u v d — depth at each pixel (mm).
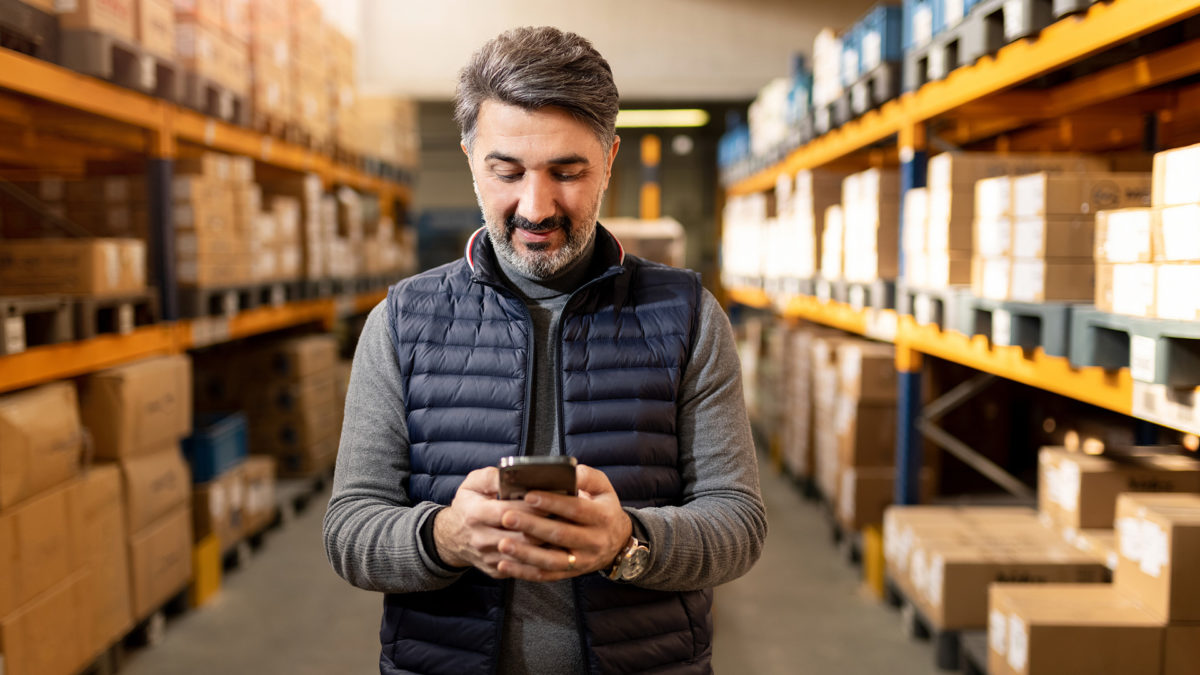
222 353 5059
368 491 1313
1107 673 2338
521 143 1195
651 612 1311
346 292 6055
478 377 1326
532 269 1282
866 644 3332
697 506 1290
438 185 11977
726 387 1373
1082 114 3188
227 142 4082
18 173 4211
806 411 5320
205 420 4160
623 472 1298
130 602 3080
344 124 6020
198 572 3678
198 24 3582
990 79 2570
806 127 4734
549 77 1169
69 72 2760
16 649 2387
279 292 4672
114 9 2918
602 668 1272
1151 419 1797
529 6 8938
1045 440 4055
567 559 1095
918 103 3186
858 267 3971
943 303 3016
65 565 2648
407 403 1339
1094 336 1966
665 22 8961
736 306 10695
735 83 9016
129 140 3814
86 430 2910
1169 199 1717
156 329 3441
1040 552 2947
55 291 2963
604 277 1326
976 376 4152
